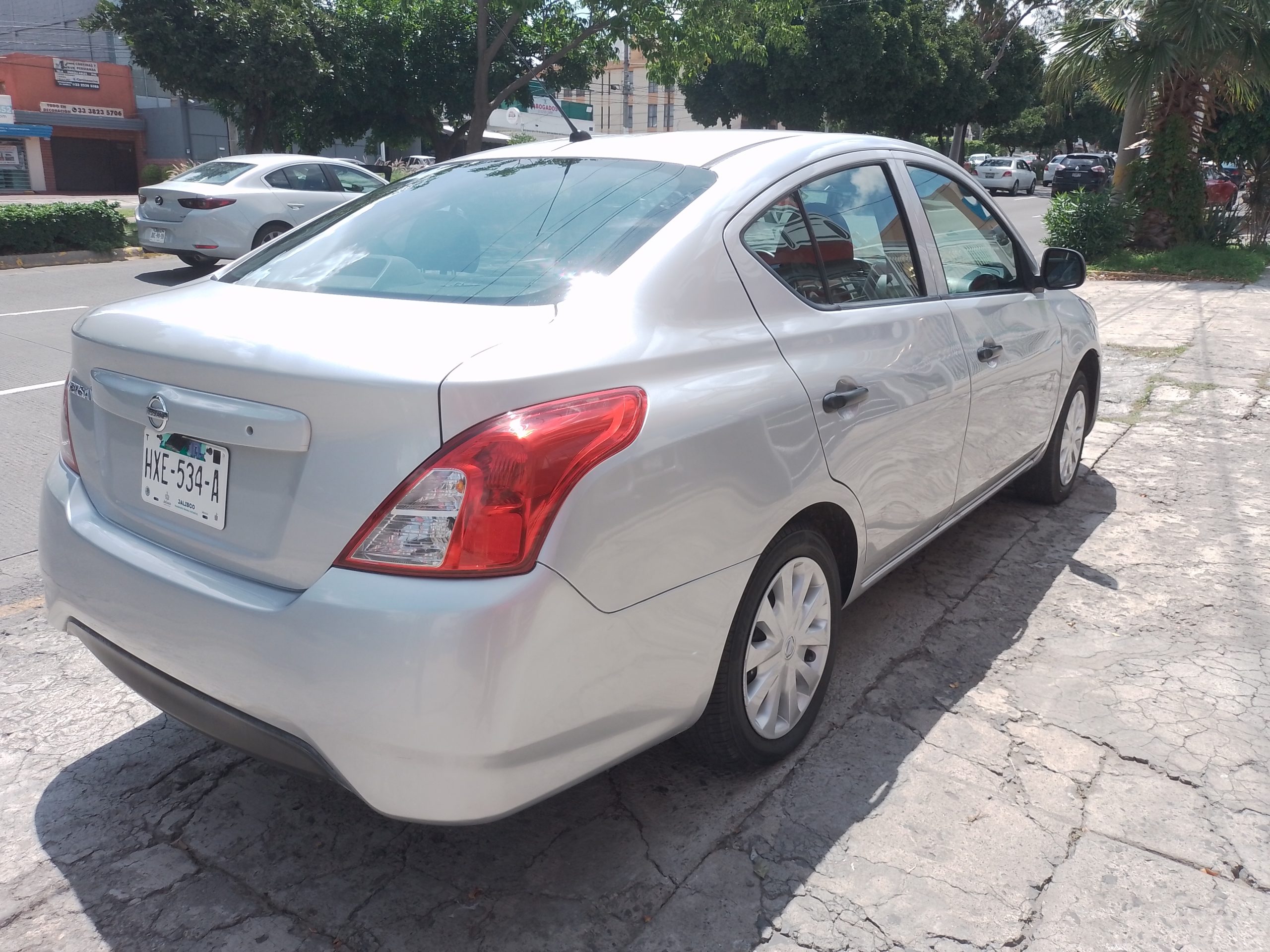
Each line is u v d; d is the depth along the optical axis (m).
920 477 3.00
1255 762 2.62
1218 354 7.85
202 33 19.67
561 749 1.89
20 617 3.47
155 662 2.07
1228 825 2.37
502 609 1.72
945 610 3.53
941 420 3.05
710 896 2.16
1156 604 3.57
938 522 3.31
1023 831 2.35
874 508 2.76
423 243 2.51
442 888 2.20
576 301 2.10
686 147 2.79
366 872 2.25
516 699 1.75
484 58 19.50
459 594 1.72
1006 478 3.87
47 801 2.49
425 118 24.02
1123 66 13.36
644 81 62.19
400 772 1.77
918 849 2.29
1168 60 12.96
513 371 1.82
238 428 1.90
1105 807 2.44
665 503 1.98
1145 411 6.21
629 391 1.97
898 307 2.96
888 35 30.48
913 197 3.22
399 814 1.81
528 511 1.75
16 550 4.05
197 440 2.02
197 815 2.44
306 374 1.82
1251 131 14.62
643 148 2.83
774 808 2.45
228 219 11.80
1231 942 2.02
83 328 2.37
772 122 33.19
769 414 2.27
